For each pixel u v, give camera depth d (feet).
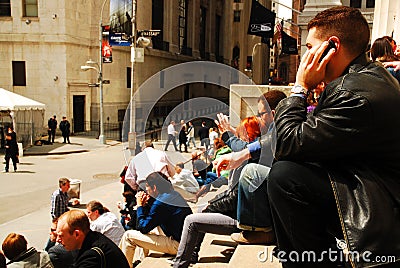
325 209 4.61
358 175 4.36
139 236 15.08
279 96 10.22
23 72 97.35
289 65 172.24
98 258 10.24
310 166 4.62
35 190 45.57
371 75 4.49
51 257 15.06
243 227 11.24
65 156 71.82
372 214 4.14
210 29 168.86
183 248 12.10
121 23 91.91
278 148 4.75
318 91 7.55
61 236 10.70
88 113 103.24
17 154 56.95
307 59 5.06
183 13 148.15
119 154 73.92
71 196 38.65
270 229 11.11
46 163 64.18
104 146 83.10
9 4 96.07
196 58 153.89
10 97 74.90
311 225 4.63
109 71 105.40
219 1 177.78
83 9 100.01
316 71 4.99
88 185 48.57
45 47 96.07
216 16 179.32
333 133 4.27
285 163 4.71
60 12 94.79
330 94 4.46
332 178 4.46
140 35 72.28
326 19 4.96
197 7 155.74
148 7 119.03
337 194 4.36
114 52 106.22
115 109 107.86
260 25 56.13
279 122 4.83
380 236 4.07
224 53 183.11
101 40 86.43
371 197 4.21
